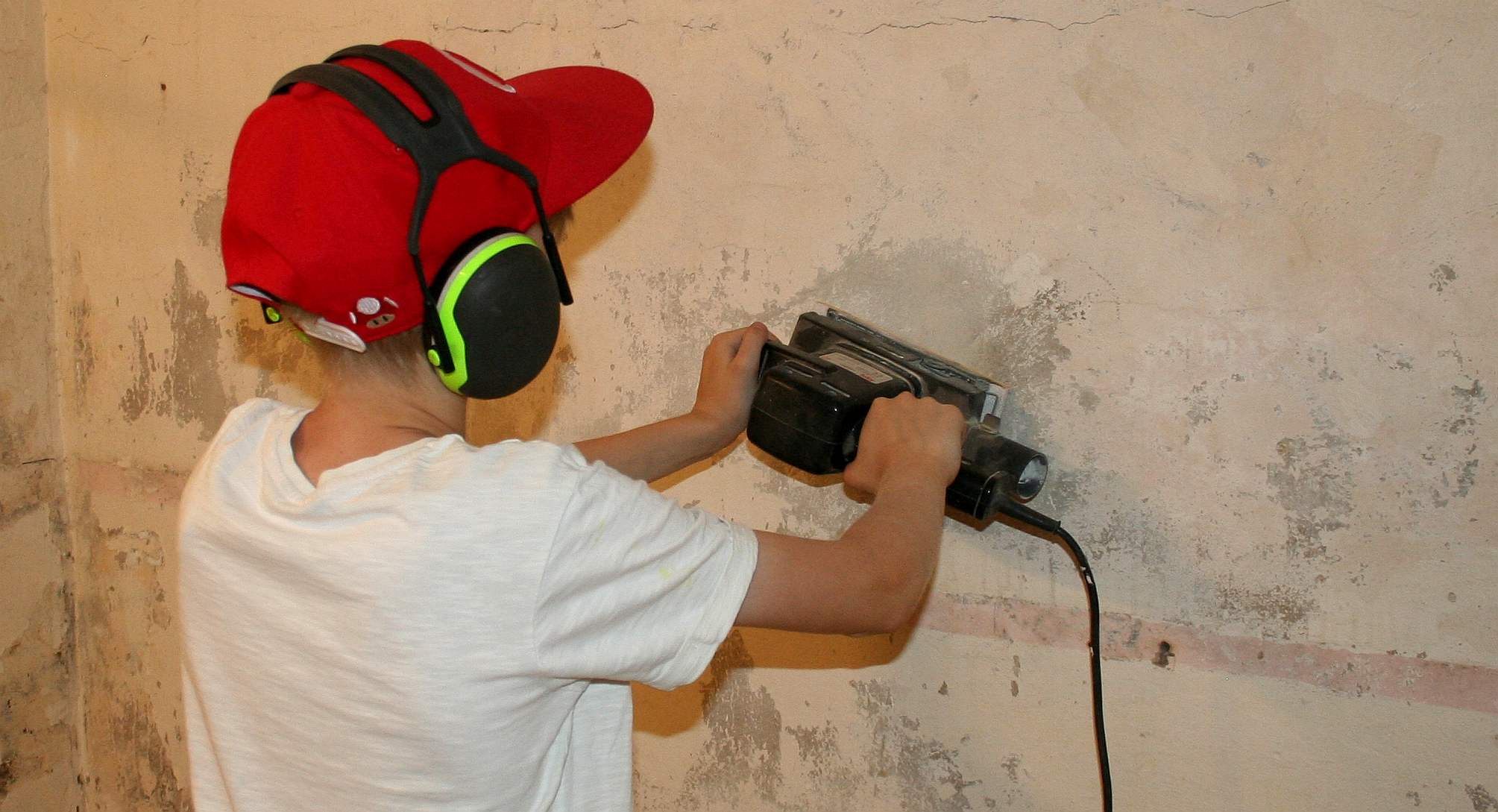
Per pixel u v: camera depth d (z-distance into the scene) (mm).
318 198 633
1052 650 1028
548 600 656
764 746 1232
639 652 691
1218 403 913
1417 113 808
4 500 1703
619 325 1232
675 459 995
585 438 1281
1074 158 942
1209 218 893
